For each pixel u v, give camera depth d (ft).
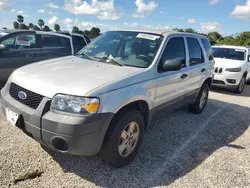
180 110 19.29
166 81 12.17
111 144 9.34
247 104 23.73
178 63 11.45
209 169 10.83
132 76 10.03
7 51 20.21
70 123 7.99
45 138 8.39
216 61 28.53
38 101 8.69
